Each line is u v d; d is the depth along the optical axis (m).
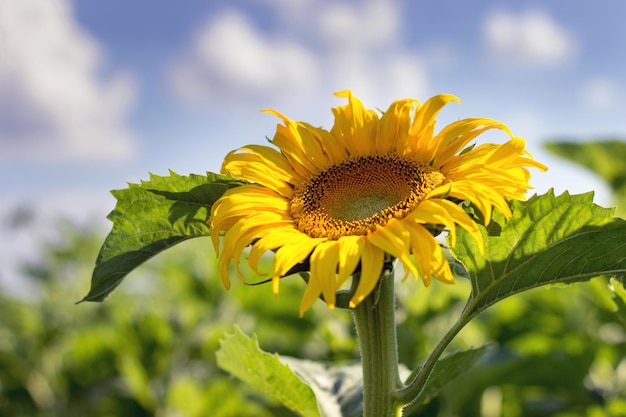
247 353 0.81
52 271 2.62
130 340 1.72
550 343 1.41
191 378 1.70
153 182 0.75
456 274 0.81
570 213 0.71
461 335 1.37
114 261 0.76
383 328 0.71
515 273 0.74
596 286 1.24
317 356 1.41
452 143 0.75
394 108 0.79
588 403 1.22
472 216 0.72
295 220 0.73
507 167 0.72
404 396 0.71
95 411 1.78
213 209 0.73
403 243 0.65
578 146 1.69
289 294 1.50
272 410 1.08
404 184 0.73
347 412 0.89
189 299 1.79
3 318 2.10
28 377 1.93
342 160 0.80
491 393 1.28
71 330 2.16
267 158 0.79
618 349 1.32
